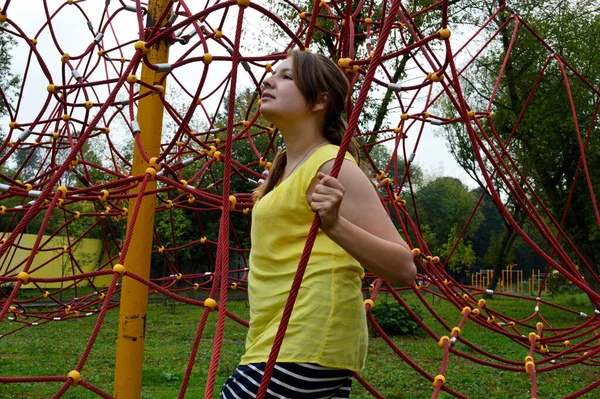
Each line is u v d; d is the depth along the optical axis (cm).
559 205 1559
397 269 131
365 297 1255
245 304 1688
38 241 205
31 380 194
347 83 157
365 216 137
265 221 147
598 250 1570
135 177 269
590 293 267
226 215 176
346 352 138
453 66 219
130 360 287
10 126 409
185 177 1209
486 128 1544
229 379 146
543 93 1447
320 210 122
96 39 399
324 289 139
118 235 1617
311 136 154
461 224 3275
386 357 952
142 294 292
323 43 1059
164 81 306
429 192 3366
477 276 3581
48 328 1203
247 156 1329
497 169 309
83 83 339
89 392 647
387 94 1084
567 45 1391
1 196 385
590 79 1419
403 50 209
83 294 1717
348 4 234
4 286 1520
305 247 124
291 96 150
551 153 1455
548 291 1886
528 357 320
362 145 343
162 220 1525
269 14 216
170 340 1063
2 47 1343
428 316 1532
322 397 138
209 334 1158
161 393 639
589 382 803
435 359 948
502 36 1409
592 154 1463
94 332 206
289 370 135
